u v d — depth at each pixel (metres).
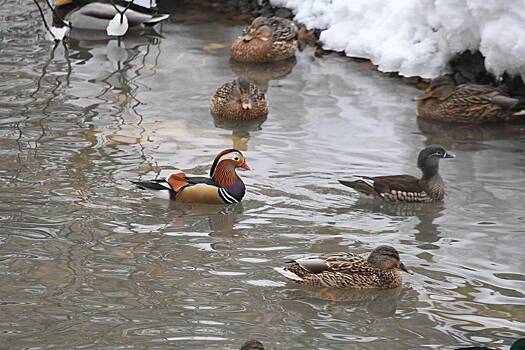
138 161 14.91
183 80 19.05
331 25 21.19
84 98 17.80
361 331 10.38
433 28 18.78
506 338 10.19
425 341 10.15
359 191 13.86
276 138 16.03
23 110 17.03
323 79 19.05
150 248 12.19
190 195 13.59
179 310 10.66
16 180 14.05
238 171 14.63
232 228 12.85
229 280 11.40
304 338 10.16
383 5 20.00
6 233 12.44
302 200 13.73
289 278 11.33
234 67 19.94
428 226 12.94
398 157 15.16
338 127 16.47
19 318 10.41
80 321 10.36
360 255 12.02
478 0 17.14
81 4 22.78
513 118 16.94
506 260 11.91
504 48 16.97
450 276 11.59
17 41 21.53
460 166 14.91
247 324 10.41
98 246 12.19
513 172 14.64
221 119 16.97
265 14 23.06
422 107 16.91
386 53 19.09
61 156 15.00
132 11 22.34
